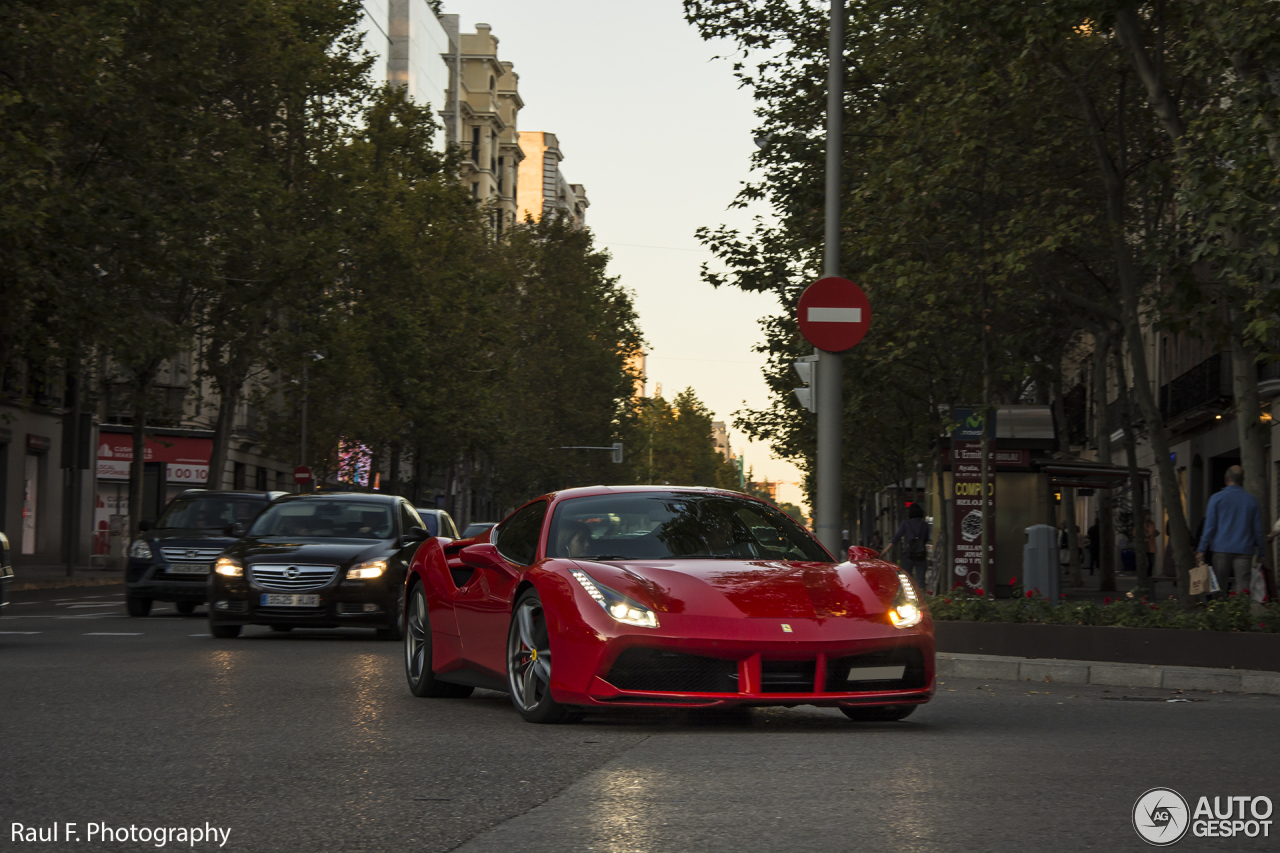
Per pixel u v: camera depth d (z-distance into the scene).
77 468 38.25
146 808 6.08
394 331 50.84
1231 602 14.22
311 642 17.14
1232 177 15.91
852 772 7.04
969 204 22.78
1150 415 19.22
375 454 59.03
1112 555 35.75
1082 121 23.28
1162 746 8.24
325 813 5.96
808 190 29.25
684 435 170.38
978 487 25.61
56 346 34.31
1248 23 16.12
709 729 8.86
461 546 10.98
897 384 31.55
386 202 45.50
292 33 41.16
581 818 5.84
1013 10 18.75
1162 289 21.58
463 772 7.04
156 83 32.06
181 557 21.88
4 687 11.25
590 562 9.13
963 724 9.46
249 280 40.03
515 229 81.50
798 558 9.73
